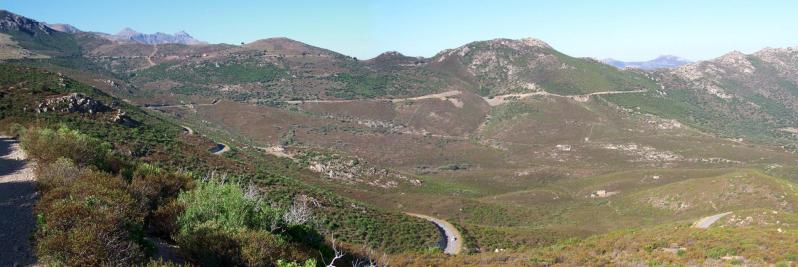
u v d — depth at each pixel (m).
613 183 118.88
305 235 23.31
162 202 21.59
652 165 150.62
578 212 91.56
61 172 20.23
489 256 32.91
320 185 82.00
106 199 15.94
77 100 56.66
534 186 133.62
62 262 12.06
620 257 29.72
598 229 70.56
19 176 21.84
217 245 14.98
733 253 27.19
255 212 20.22
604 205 96.06
